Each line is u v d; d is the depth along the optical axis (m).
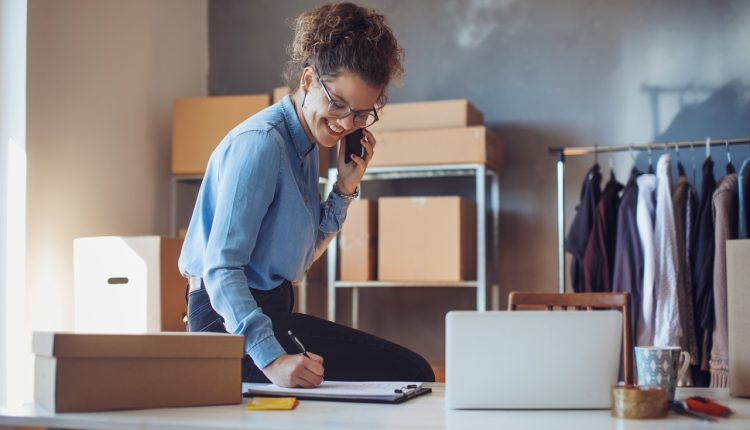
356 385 1.57
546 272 4.31
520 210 4.37
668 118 4.16
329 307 4.14
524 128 4.39
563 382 1.31
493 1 4.48
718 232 3.47
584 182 3.85
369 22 1.87
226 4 4.90
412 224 4.00
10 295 3.41
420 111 4.06
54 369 1.26
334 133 1.95
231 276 1.71
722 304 3.41
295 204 1.91
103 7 3.96
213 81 4.88
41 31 3.55
